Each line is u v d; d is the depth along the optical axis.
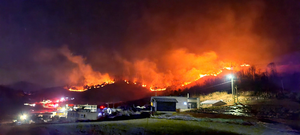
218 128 22.30
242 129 21.92
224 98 65.31
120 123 25.75
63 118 48.34
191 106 53.72
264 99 52.25
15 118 48.44
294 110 36.25
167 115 34.78
